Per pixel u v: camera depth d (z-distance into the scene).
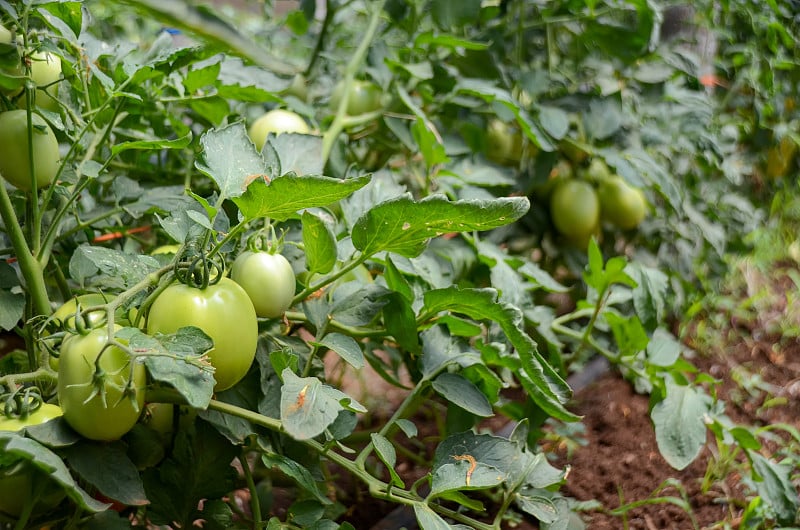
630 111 1.51
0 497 0.88
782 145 2.00
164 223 0.91
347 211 1.06
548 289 1.20
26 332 0.95
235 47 0.78
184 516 0.95
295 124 1.14
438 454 0.94
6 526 0.89
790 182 2.20
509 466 0.94
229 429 0.94
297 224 1.06
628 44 1.35
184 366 0.84
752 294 1.83
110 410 0.85
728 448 1.20
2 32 0.92
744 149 2.03
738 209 1.80
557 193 1.35
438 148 1.16
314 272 0.96
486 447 0.94
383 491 0.93
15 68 0.92
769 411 1.34
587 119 1.30
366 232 0.92
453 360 1.01
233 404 0.96
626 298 1.29
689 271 1.58
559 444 1.24
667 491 1.18
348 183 0.86
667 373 1.16
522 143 1.44
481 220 0.89
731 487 1.18
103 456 0.87
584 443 1.24
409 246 0.93
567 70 1.57
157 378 0.83
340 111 1.23
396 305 0.99
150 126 1.20
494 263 1.17
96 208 1.07
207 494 0.95
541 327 1.18
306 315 0.99
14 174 0.92
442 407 1.31
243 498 1.16
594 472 1.20
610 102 1.33
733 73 1.89
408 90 1.32
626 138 1.36
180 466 0.94
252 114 1.27
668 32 1.92
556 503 1.01
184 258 0.89
